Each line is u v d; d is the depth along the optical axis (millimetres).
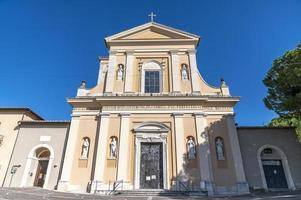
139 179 17641
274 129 20219
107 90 20828
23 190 15281
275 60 19578
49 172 19328
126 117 19516
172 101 19859
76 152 18875
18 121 21547
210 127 19328
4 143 20906
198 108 19594
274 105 20406
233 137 18750
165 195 15766
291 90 18984
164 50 22641
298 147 19469
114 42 23016
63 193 15484
